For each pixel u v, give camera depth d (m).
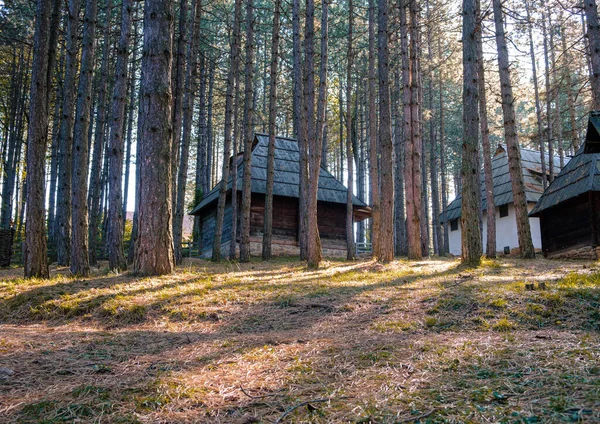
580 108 30.97
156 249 10.05
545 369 3.42
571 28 22.20
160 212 10.12
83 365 4.04
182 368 3.95
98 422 2.73
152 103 10.07
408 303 6.84
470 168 11.77
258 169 25.67
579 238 14.41
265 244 20.52
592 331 4.89
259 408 2.97
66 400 3.07
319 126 15.08
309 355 4.30
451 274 9.89
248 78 19.38
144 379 3.60
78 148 11.60
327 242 26.20
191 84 19.20
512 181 15.27
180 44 16.69
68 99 13.95
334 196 26.11
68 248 15.67
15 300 8.30
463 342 4.56
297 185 25.62
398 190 25.19
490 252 16.42
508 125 15.36
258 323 6.54
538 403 2.78
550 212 15.90
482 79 17.77
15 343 4.99
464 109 11.94
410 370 3.67
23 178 35.12
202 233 29.70
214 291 8.58
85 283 9.24
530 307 5.79
